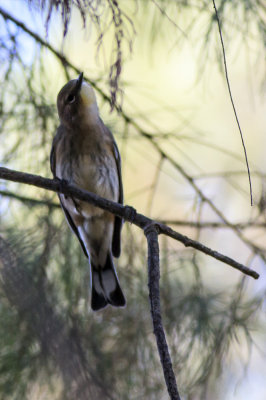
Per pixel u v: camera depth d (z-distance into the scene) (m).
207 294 8.09
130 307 8.05
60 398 7.25
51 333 7.07
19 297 7.05
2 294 7.21
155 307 5.21
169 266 8.16
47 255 7.54
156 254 5.77
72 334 7.36
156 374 7.84
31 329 7.17
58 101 8.11
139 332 7.86
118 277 8.20
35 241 7.71
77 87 8.06
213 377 8.00
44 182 6.62
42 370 7.44
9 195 7.99
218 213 8.11
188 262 8.30
